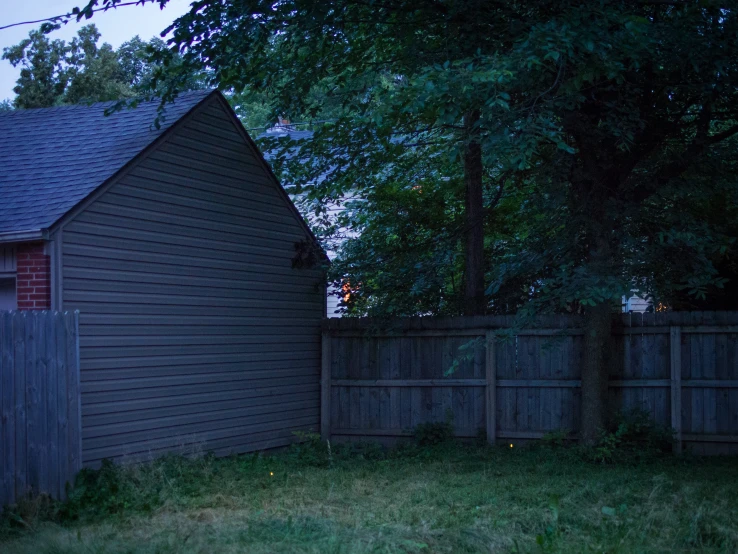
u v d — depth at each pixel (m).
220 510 7.87
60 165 9.88
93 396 8.98
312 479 9.47
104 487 8.24
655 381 11.20
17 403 8.11
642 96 10.43
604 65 8.74
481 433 11.82
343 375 12.60
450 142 12.10
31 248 8.58
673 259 9.89
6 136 11.38
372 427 12.40
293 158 13.41
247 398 11.45
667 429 10.83
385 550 6.05
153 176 9.95
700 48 9.22
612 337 11.40
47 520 7.54
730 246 11.25
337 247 13.31
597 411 10.88
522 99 10.01
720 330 11.01
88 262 8.95
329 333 12.70
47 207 8.80
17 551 6.37
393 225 13.14
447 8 10.54
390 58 12.55
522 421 11.73
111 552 6.10
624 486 8.54
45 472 8.08
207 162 10.89
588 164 10.41
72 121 11.55
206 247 10.81
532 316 9.73
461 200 14.05
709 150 10.60
